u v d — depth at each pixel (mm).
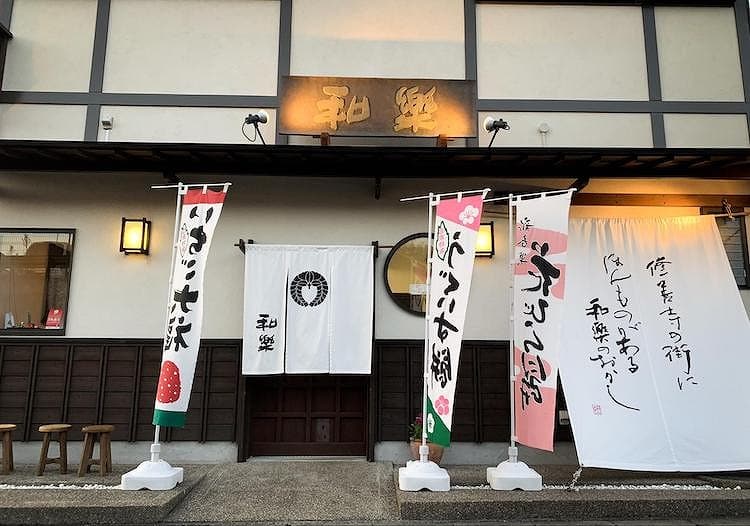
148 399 8141
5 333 8281
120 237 8578
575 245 7977
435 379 6559
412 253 8719
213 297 8508
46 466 7633
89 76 8984
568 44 9297
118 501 5777
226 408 8188
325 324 8094
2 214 8586
